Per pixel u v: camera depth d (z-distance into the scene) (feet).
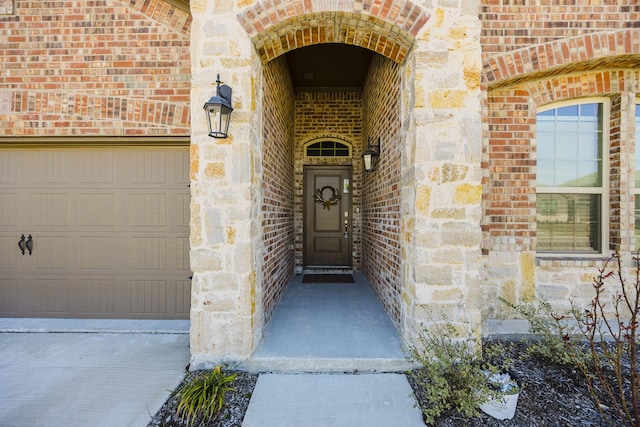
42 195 11.55
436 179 8.25
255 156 8.84
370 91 15.15
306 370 8.14
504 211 11.02
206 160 8.25
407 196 8.90
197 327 8.24
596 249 11.69
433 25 8.20
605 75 10.94
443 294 8.24
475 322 8.23
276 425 6.28
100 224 11.54
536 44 10.05
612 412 6.57
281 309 11.84
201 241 8.26
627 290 10.96
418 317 8.23
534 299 10.29
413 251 8.40
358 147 18.33
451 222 8.27
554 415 6.51
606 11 10.06
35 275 11.59
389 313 11.07
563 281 11.05
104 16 10.79
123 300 11.55
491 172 11.02
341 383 7.65
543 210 11.78
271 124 11.17
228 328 8.23
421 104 8.26
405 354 8.26
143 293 11.55
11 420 6.48
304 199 18.63
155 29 10.80
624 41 9.86
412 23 8.18
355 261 18.40
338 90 18.20
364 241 17.24
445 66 8.23
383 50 9.16
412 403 6.94
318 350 8.54
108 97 10.80
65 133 10.82
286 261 14.76
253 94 8.59
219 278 8.23
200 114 8.28
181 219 11.49
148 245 11.55
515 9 10.12
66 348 9.45
